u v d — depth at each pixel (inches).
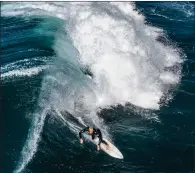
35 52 5236.2
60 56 5088.6
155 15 6756.9
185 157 3398.1
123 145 3523.6
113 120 3858.3
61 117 3875.5
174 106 4104.3
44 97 4222.4
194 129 3752.5
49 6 6889.8
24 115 3939.5
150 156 3400.6
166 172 3228.3
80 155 3380.9
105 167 3255.4
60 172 3184.1
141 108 4060.0
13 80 4566.9
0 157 3348.9
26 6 7091.5
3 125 3791.8
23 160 3316.9
